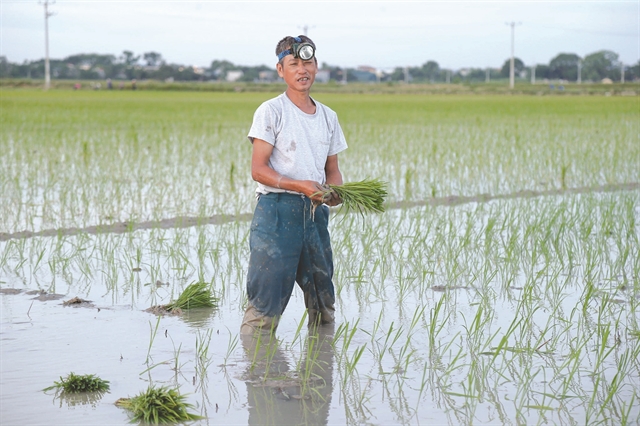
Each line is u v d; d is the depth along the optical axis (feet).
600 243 24.32
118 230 27.40
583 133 65.41
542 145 55.62
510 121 84.07
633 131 67.00
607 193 35.55
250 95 209.46
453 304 18.88
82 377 13.53
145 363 14.87
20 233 26.71
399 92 254.47
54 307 18.43
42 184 37.35
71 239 25.81
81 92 224.94
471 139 58.03
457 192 36.81
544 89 261.24
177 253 23.32
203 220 29.27
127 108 115.34
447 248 24.18
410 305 18.83
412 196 35.40
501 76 597.11
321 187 15.71
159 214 30.53
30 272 21.61
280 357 15.30
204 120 85.76
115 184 37.14
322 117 16.84
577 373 14.47
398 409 12.84
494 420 12.42
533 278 21.01
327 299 17.21
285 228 16.29
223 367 14.71
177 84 294.66
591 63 533.96
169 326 17.20
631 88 254.88
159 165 43.75
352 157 47.83
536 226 25.81
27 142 53.98
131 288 20.11
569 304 18.84
